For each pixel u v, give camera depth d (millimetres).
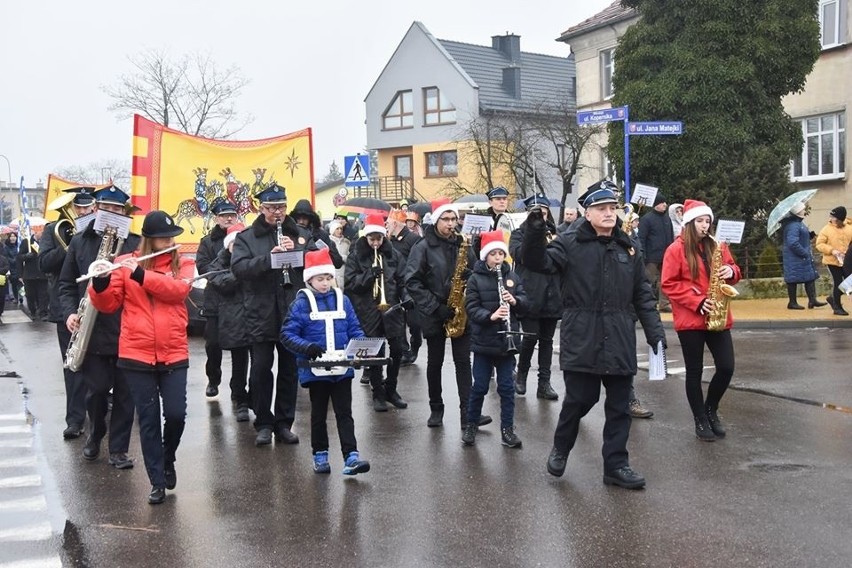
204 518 6281
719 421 8195
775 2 20922
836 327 15586
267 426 8398
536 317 9891
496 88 49344
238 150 12938
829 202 27281
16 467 7695
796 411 9047
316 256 7219
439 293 8492
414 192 50188
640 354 13000
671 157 21062
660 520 5977
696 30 21031
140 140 12531
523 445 8047
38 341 16469
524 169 40781
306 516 6262
